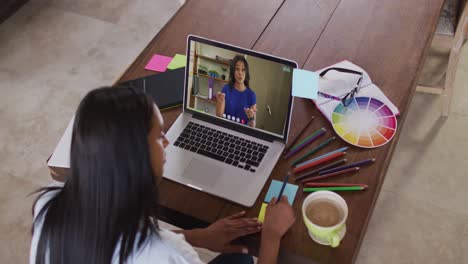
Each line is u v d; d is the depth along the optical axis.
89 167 0.87
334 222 1.23
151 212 0.96
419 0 1.84
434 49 2.66
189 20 1.85
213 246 1.29
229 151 1.44
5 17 3.12
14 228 2.22
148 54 1.75
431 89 2.39
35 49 2.95
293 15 1.83
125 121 0.86
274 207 1.28
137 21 3.06
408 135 2.38
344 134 1.46
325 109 1.52
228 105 1.47
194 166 1.42
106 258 0.93
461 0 2.18
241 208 1.35
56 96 2.70
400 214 2.14
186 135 1.49
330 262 1.23
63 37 3.00
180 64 1.70
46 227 0.94
